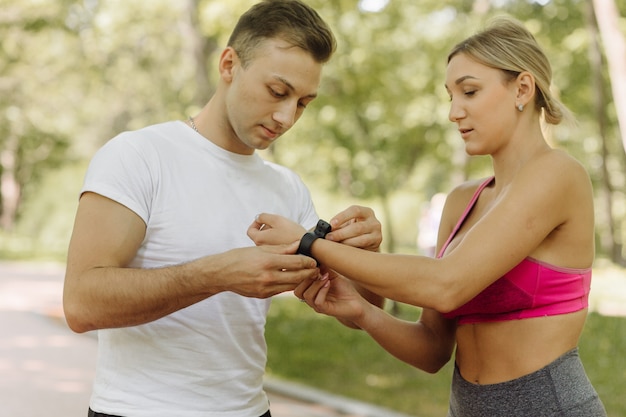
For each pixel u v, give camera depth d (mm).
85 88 26672
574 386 2332
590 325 11016
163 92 23766
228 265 2156
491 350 2398
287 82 2402
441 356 2701
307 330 10820
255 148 2541
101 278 2229
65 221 33344
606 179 20172
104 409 2406
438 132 14461
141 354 2410
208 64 14031
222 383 2479
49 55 23234
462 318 2482
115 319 2242
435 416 6418
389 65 12070
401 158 16109
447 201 2760
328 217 21828
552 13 15242
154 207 2432
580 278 2383
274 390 7473
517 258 2262
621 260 20469
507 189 2348
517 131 2428
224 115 2551
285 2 2443
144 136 2490
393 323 2629
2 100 27938
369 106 12398
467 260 2215
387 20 12203
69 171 33625
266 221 2363
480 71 2395
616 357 9023
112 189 2352
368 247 2361
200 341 2436
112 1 15320
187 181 2488
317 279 2482
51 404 6766
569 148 21500
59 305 13477
